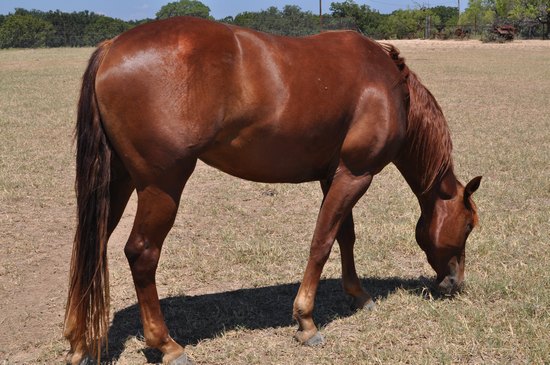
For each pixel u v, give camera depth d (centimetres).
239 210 652
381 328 385
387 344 367
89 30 5175
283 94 334
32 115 1279
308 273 370
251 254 520
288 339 378
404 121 385
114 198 355
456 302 425
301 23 3825
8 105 1423
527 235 561
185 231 588
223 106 324
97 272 315
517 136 1052
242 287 462
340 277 486
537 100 1530
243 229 594
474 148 952
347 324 398
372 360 346
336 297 446
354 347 360
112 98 311
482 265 492
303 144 348
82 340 329
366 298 420
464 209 412
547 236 555
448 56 3216
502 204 660
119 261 516
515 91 1720
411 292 448
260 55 333
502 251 520
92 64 321
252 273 482
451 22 6988
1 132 1073
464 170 815
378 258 515
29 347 367
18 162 847
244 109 329
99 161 318
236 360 351
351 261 415
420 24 5662
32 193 705
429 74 2211
